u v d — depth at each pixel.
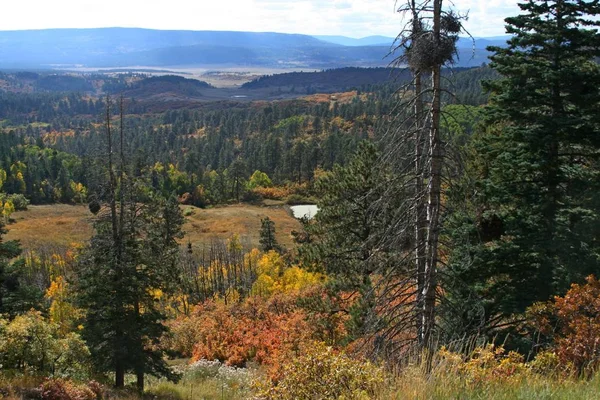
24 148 173.75
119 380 20.34
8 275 20.67
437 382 6.30
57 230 101.56
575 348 8.37
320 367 7.27
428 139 10.64
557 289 14.06
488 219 15.86
